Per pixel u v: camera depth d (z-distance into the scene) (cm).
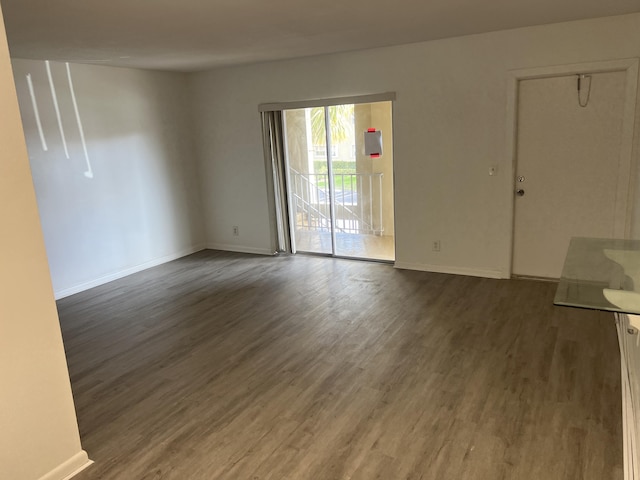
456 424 258
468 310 411
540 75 431
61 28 342
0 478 212
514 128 453
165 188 611
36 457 223
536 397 279
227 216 653
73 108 498
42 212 477
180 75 620
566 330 363
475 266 500
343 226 628
